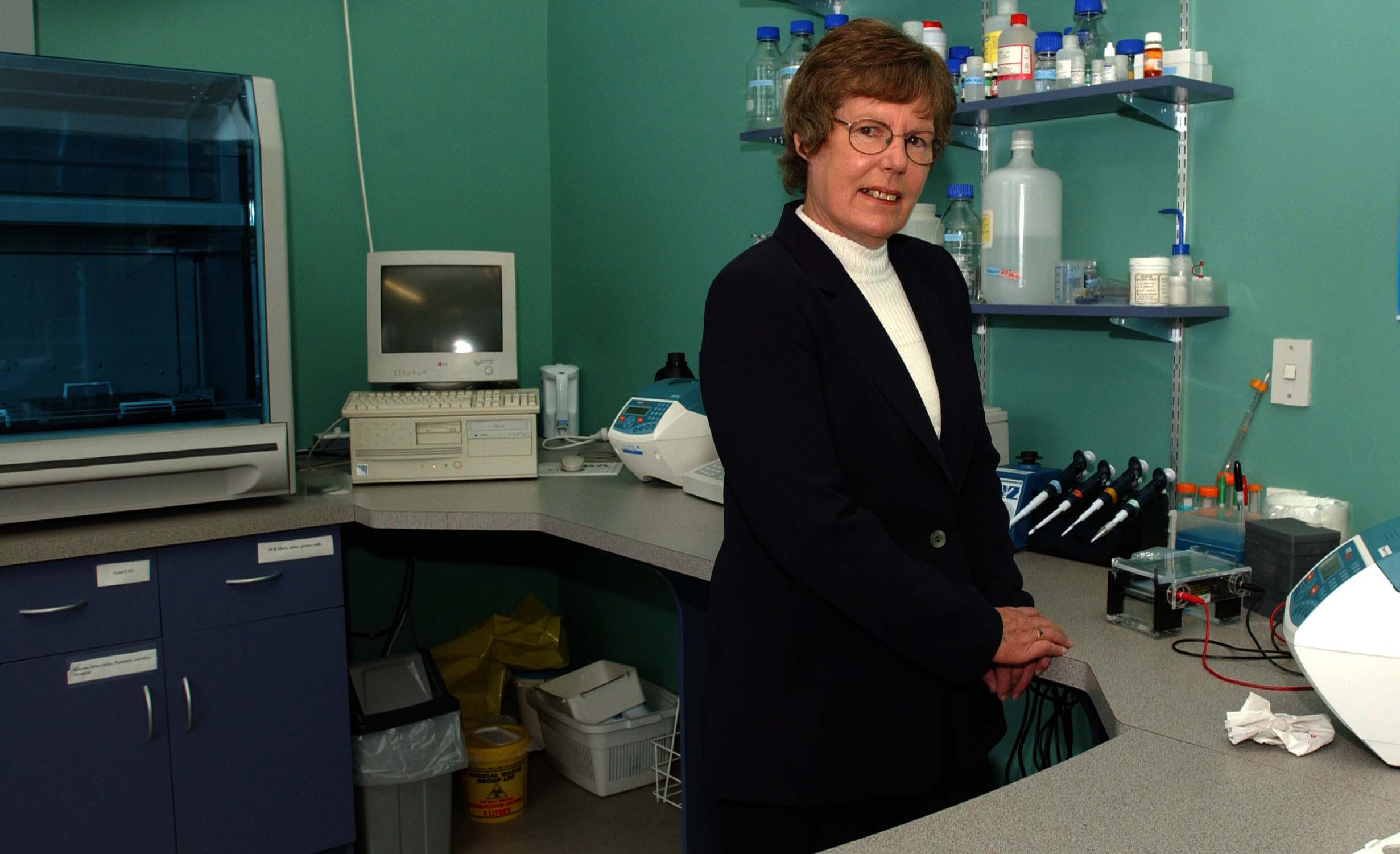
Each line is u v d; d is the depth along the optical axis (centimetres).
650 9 306
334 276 317
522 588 351
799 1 249
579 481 256
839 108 134
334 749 239
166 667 219
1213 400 191
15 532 209
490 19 338
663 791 289
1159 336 193
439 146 332
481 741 280
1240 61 182
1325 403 175
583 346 347
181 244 222
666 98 304
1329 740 116
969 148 226
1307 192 175
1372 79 166
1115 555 186
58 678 208
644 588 317
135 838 219
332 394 319
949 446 141
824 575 126
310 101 309
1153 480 185
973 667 129
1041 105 197
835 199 137
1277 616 158
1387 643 109
